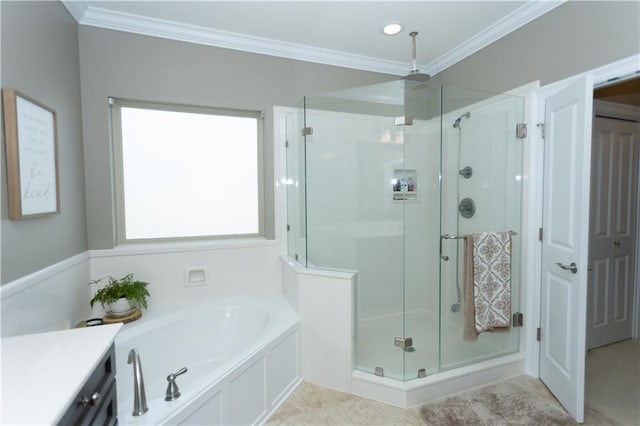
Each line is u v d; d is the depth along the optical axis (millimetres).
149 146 2479
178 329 2260
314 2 2049
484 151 2367
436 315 2508
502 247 2248
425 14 2186
